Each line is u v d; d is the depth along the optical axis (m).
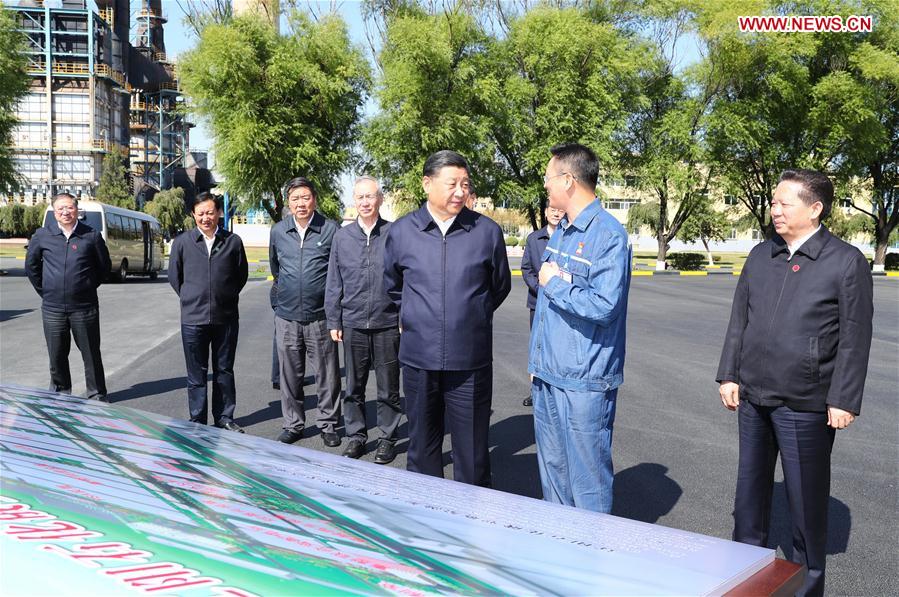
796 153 29.42
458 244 3.45
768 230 31.52
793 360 2.59
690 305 16.62
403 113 24.50
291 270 5.06
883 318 14.21
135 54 82.56
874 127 27.80
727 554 0.89
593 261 2.67
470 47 26.70
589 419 2.67
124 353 8.88
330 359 5.16
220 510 0.87
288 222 5.13
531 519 1.02
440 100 24.72
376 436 5.46
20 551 0.65
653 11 29.12
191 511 0.85
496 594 0.69
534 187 26.94
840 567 3.10
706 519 3.69
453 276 3.42
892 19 28.61
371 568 0.73
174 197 62.34
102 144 73.69
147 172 82.12
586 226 2.74
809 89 28.06
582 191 2.77
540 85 26.73
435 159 3.37
